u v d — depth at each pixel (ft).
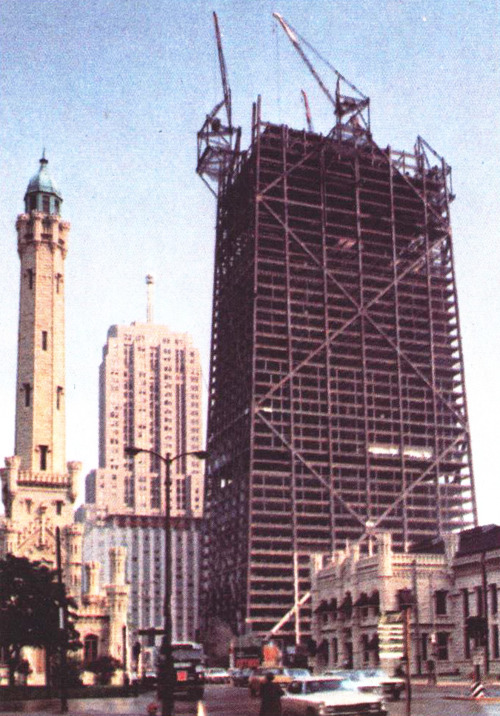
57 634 317.01
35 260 513.04
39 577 323.57
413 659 407.23
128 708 209.05
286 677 240.32
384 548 427.74
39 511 467.93
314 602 502.79
